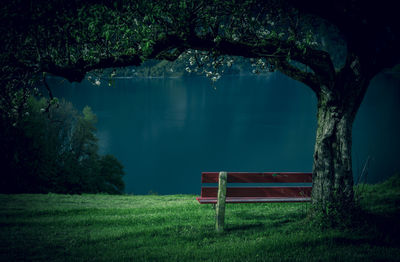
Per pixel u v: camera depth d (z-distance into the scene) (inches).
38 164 1470.2
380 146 3612.2
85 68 235.0
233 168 3528.5
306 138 4611.2
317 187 298.7
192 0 246.5
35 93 253.9
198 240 275.7
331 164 293.6
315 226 286.8
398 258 219.1
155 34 251.3
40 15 205.2
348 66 290.7
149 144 4530.0
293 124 5492.1
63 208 460.8
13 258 246.1
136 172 3481.8
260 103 7805.1
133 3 227.1
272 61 310.0
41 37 222.4
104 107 6968.5
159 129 5369.1
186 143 4581.7
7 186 1423.5
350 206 291.6
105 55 240.7
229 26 273.9
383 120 5177.2
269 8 299.0
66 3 216.2
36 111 1400.1
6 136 1327.5
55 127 1534.2
